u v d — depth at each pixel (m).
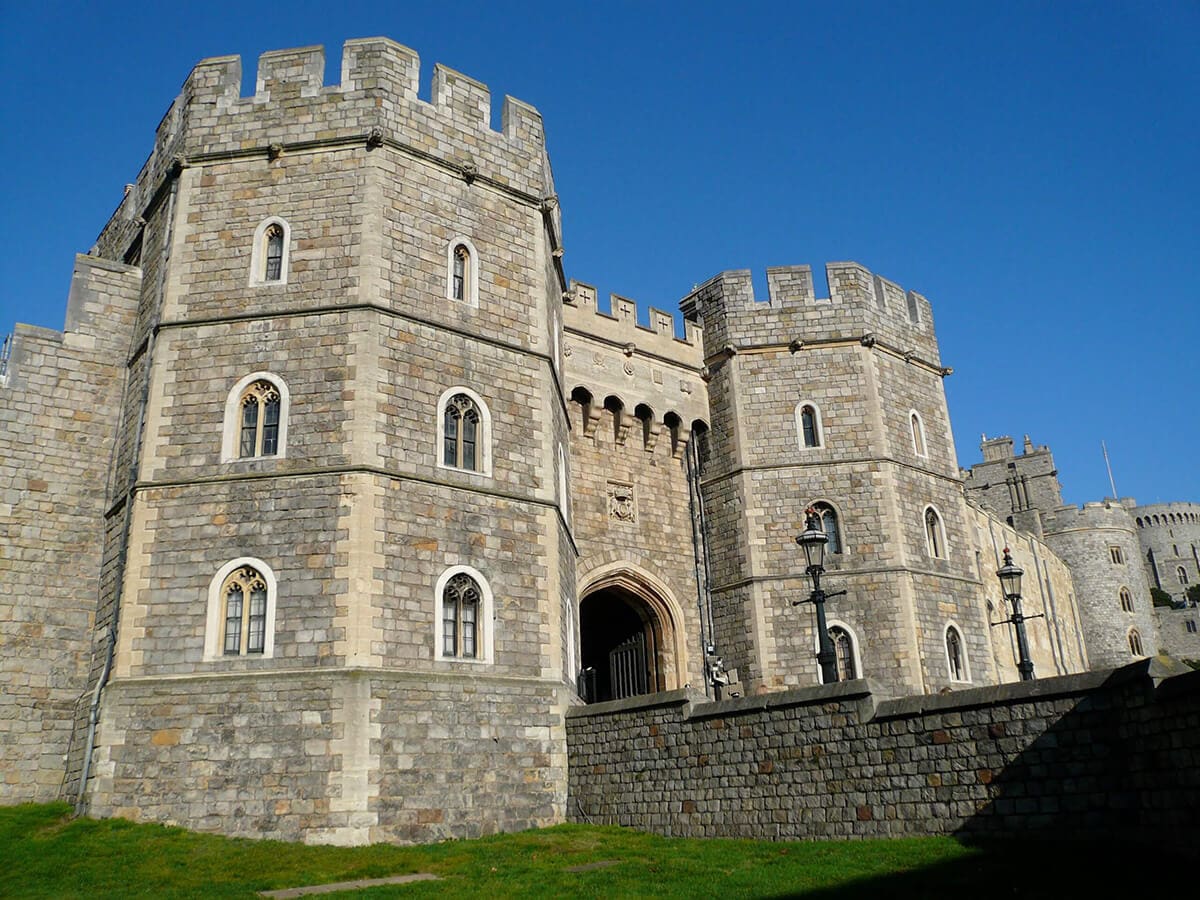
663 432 31.17
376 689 18.39
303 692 18.19
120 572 20.16
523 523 21.75
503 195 24.06
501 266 23.47
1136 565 68.50
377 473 19.77
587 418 29.69
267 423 20.42
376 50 22.91
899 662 27.94
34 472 22.28
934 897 11.62
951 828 14.61
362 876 15.25
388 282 21.34
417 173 22.61
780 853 15.23
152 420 20.47
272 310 21.00
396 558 19.55
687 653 29.78
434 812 18.39
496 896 13.38
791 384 31.22
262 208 21.94
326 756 17.78
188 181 22.31
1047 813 13.61
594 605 32.38
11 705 20.75
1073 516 68.38
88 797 17.88
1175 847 11.91
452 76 24.00
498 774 19.48
